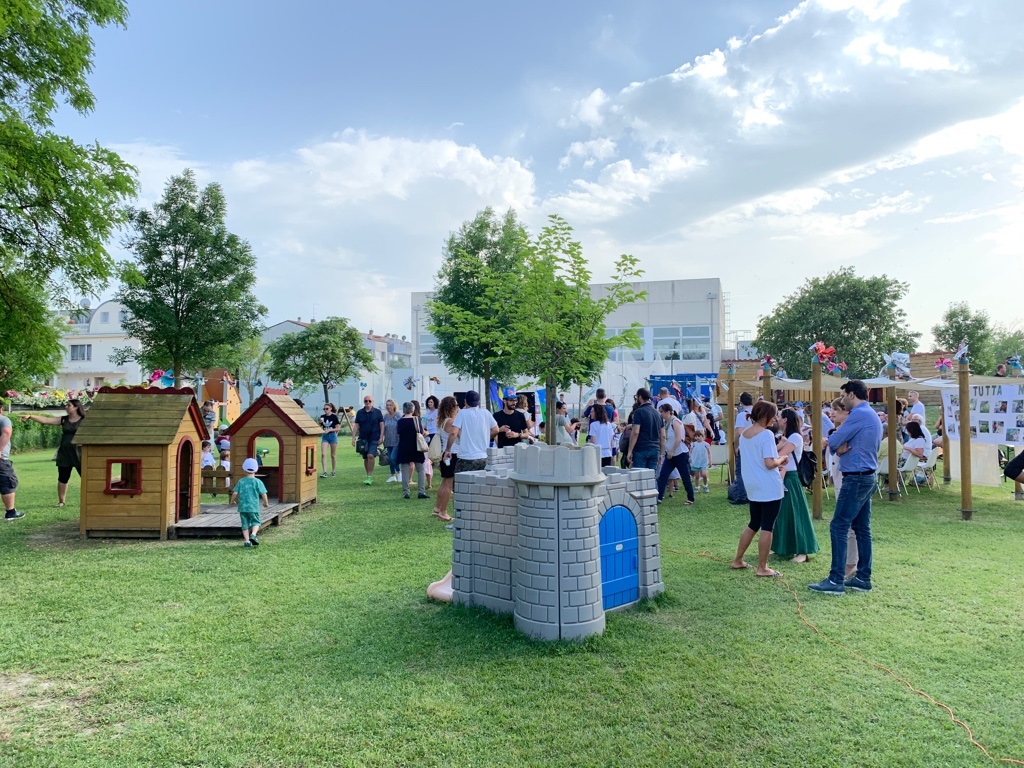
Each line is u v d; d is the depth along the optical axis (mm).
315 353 37094
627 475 5332
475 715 3461
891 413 11164
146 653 4324
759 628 4805
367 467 13664
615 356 48719
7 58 10383
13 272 11430
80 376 48594
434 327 10672
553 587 4488
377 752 3111
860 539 5863
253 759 3057
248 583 5988
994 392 10898
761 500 6266
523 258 9672
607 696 3691
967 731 3324
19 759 3033
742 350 56469
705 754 3107
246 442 10219
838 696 3707
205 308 22359
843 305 35625
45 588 5816
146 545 7672
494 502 5117
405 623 4879
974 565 6602
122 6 11664
